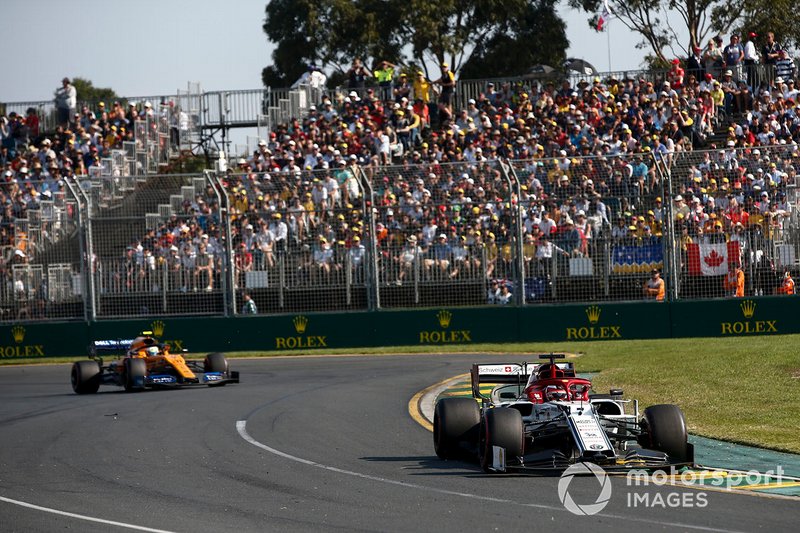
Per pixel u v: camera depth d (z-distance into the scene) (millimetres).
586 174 98125
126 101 164625
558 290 99062
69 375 98500
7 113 160500
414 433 56719
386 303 101812
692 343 92562
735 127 120438
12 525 37156
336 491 41250
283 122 156625
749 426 53719
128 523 36875
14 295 107062
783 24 190500
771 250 94438
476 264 99812
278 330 106062
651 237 96562
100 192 112812
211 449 52531
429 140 139125
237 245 103812
